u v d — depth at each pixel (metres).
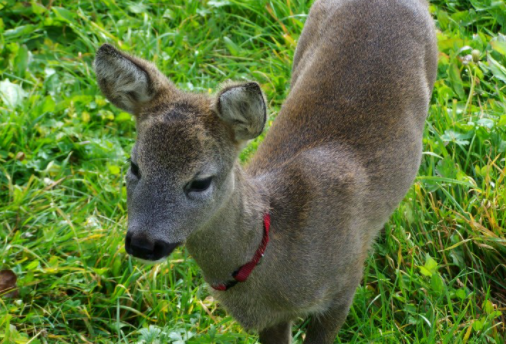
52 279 5.26
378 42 5.17
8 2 7.24
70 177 5.99
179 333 4.97
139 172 4.00
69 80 6.77
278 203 4.46
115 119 6.46
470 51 6.59
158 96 4.14
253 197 4.32
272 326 4.75
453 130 5.88
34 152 6.03
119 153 6.16
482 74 6.38
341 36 5.27
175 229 3.94
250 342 5.02
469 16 7.05
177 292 5.30
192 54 7.07
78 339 5.08
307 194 4.54
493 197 5.41
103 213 5.79
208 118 4.03
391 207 5.09
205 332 5.06
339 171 4.69
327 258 4.57
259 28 7.15
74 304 5.16
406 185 5.17
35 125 6.21
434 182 5.57
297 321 5.31
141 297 5.25
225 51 7.19
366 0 5.43
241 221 4.23
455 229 5.38
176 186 3.93
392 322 4.98
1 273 5.19
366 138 4.87
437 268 5.14
